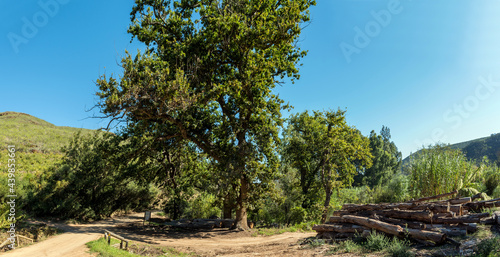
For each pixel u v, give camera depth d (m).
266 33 20.30
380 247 9.12
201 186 30.83
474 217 9.34
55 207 23.61
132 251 13.73
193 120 22.12
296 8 20.34
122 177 29.92
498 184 20.59
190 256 13.29
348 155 34.19
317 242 11.93
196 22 22.78
